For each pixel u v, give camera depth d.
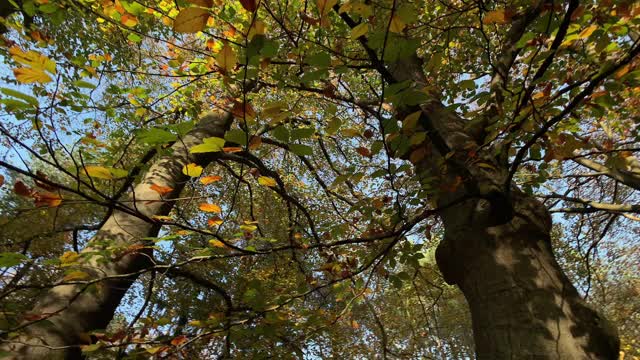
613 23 2.06
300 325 3.13
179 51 4.11
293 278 6.96
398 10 1.31
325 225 3.69
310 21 1.63
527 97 2.17
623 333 11.14
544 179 3.12
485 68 5.80
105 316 2.61
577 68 2.90
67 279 1.92
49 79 1.27
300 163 9.39
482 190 2.38
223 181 8.38
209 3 1.08
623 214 4.96
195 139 3.83
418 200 3.03
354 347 8.48
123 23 2.35
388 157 1.97
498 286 2.12
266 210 9.53
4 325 1.83
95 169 1.38
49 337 2.25
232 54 1.25
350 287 3.67
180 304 8.42
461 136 2.67
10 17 3.93
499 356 1.93
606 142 3.14
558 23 2.19
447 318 13.38
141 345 2.27
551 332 1.89
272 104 1.28
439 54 2.16
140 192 3.11
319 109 6.62
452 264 2.45
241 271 8.02
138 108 3.58
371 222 3.48
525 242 2.25
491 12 2.21
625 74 1.95
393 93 1.54
